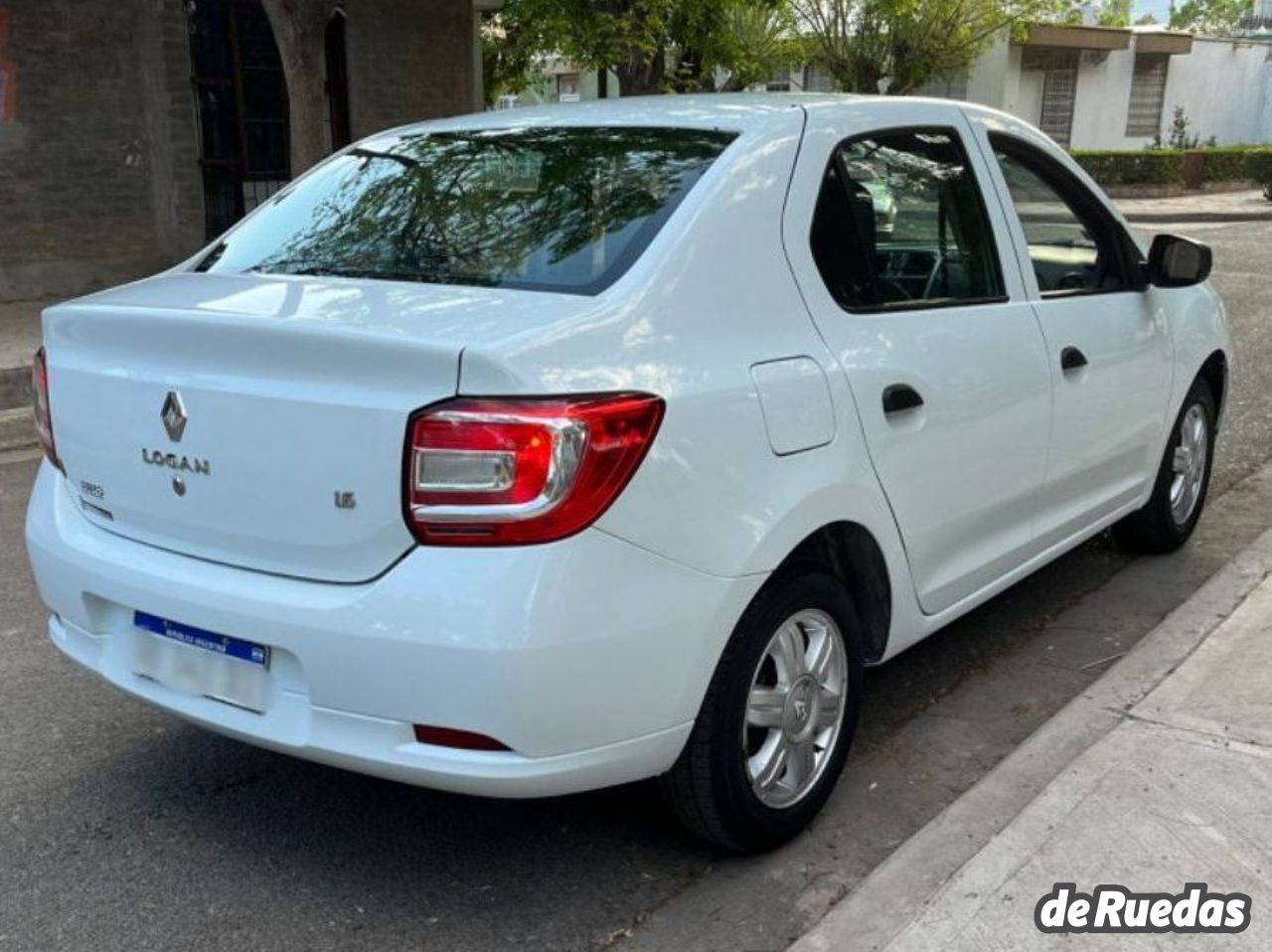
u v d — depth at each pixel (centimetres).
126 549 292
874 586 331
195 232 1165
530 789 251
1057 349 390
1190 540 539
